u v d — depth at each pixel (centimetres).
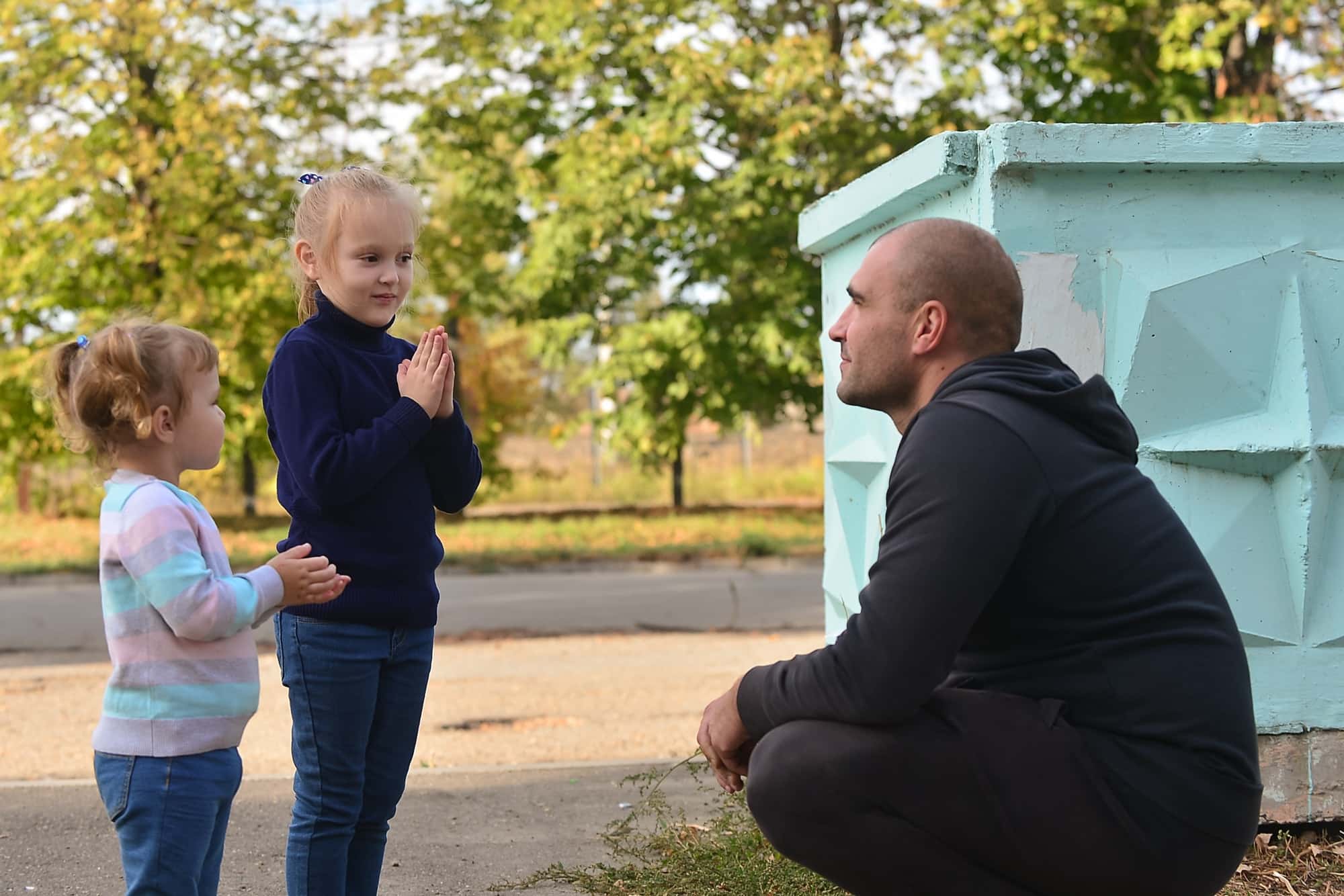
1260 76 1414
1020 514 203
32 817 409
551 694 702
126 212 1681
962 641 204
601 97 1739
